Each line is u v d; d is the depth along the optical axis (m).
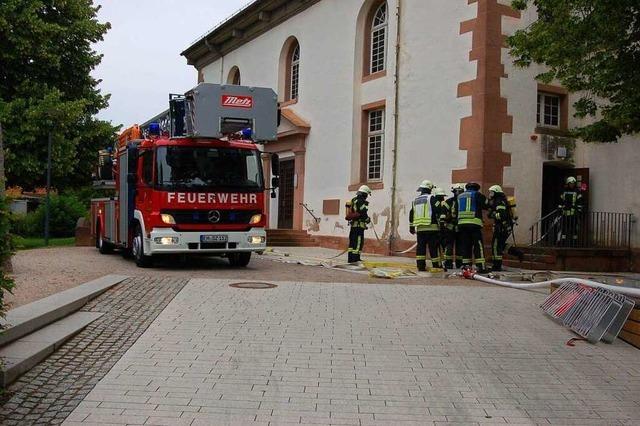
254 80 26.09
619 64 9.48
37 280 10.00
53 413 4.92
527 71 15.52
